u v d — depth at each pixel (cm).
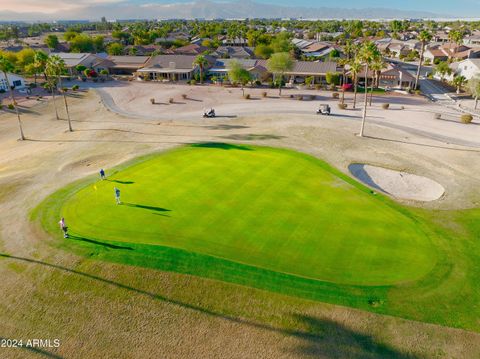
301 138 6050
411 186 4528
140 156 5094
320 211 3609
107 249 2986
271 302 2509
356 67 7862
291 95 9762
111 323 2367
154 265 2812
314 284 2645
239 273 2738
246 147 5497
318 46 17525
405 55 17262
